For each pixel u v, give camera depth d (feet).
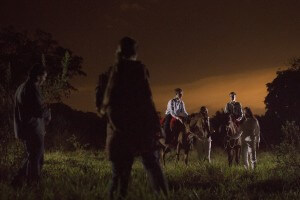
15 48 95.81
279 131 109.60
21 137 28.17
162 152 55.06
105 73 22.84
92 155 62.95
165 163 55.72
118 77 21.43
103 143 91.91
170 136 54.29
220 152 74.33
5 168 30.86
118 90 21.30
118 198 21.61
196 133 54.85
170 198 22.40
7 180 28.53
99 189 24.61
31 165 28.02
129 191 22.41
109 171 37.47
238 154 54.19
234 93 55.31
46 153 59.77
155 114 21.81
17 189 25.02
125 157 21.45
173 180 32.89
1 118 32.99
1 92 33.55
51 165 41.96
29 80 28.22
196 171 36.99
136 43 22.25
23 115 28.02
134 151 21.42
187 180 33.04
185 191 25.40
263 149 85.20
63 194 23.59
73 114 104.73
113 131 21.50
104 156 62.39
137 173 35.29
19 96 28.19
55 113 79.46
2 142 32.22
